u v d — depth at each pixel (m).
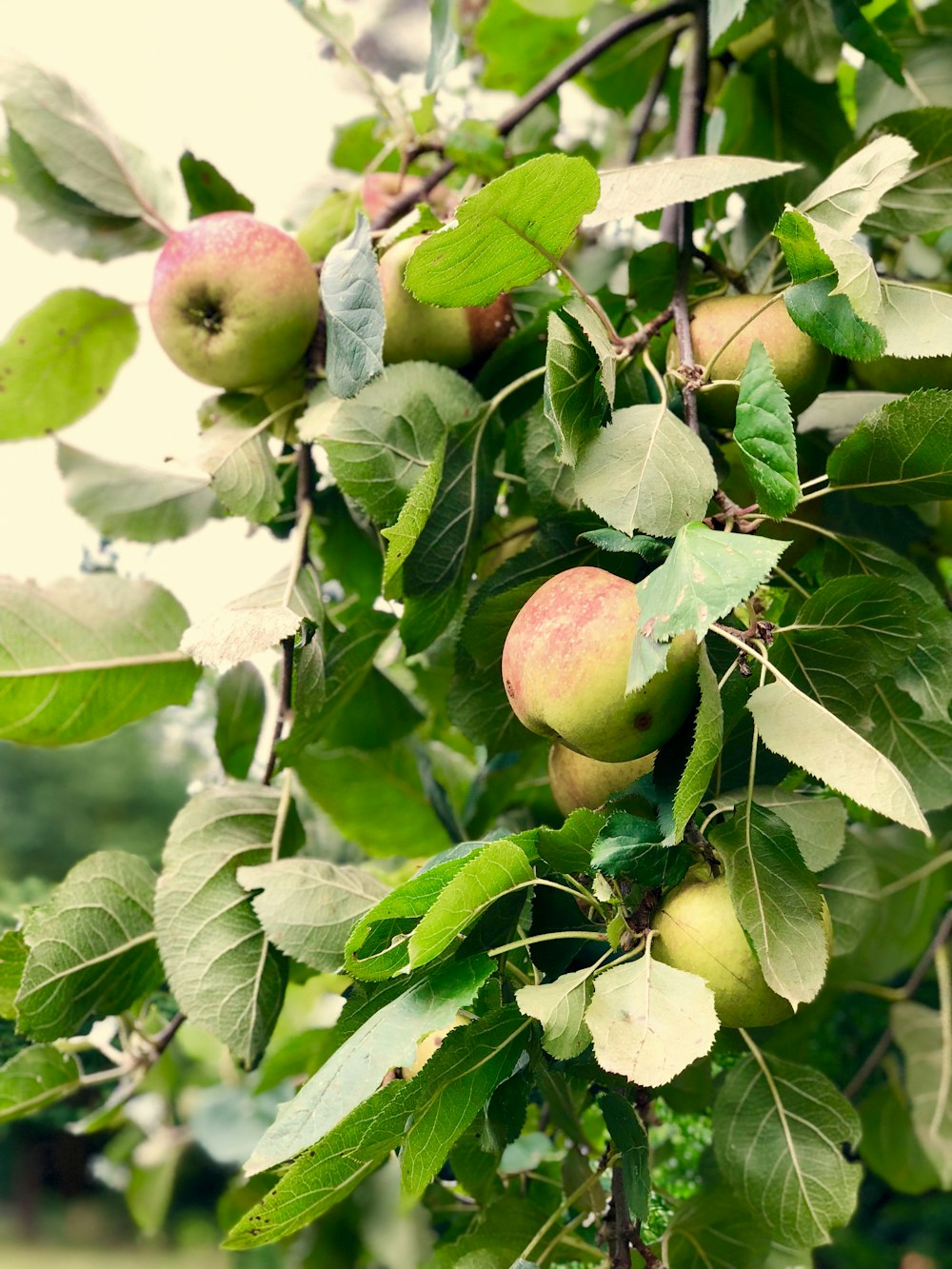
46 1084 0.57
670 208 0.67
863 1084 0.87
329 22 0.69
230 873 0.55
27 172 0.64
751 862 0.41
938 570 0.70
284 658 0.56
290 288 0.57
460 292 0.45
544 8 0.85
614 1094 0.43
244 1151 0.81
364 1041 0.39
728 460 0.54
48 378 0.69
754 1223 0.54
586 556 0.50
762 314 0.51
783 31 0.73
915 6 0.76
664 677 0.41
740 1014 0.42
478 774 0.75
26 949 0.55
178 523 0.65
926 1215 1.01
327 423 0.54
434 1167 0.41
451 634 0.66
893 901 0.79
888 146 0.47
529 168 0.40
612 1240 0.45
